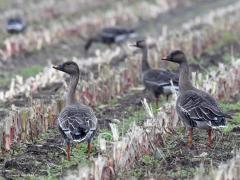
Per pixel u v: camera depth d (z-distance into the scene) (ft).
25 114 50.21
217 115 44.52
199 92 47.09
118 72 67.36
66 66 48.03
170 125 50.44
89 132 43.14
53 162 45.37
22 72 81.46
